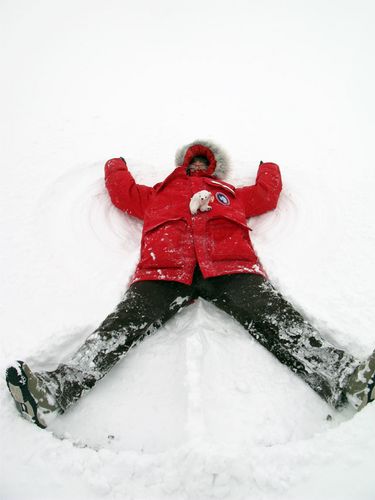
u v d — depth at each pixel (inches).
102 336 71.6
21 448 63.3
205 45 193.8
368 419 64.6
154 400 72.3
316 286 88.1
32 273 90.8
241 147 127.0
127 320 73.9
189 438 61.8
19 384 60.3
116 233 101.3
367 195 109.7
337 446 62.4
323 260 93.7
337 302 84.9
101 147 127.1
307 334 72.1
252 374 74.9
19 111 142.4
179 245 83.9
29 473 61.1
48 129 134.0
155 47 191.5
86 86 158.4
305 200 108.6
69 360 71.0
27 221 102.3
